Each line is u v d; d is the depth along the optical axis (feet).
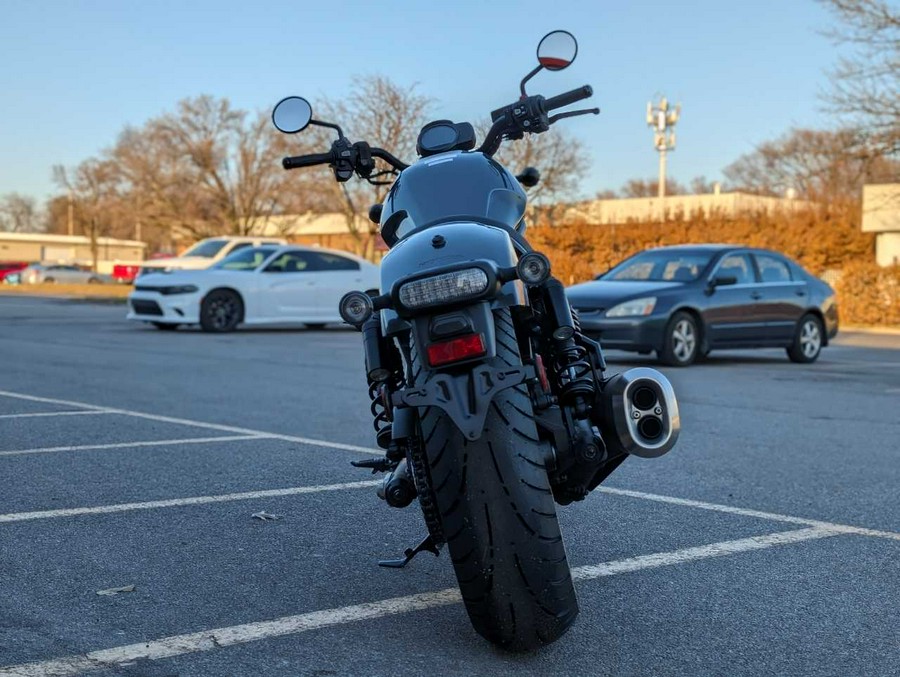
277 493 19.29
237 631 12.08
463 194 13.41
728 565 15.05
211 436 25.49
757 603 13.37
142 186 158.10
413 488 12.47
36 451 23.16
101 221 225.35
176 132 156.04
